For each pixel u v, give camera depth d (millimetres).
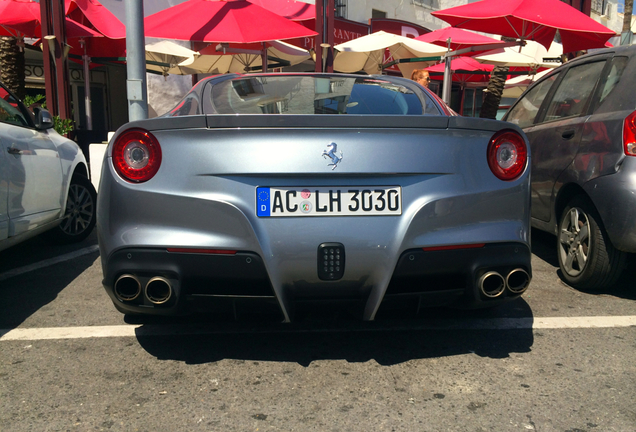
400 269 2172
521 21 8422
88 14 8555
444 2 19672
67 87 8703
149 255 2154
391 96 2943
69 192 4719
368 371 2326
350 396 2104
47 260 4273
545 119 4238
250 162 2125
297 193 2141
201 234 2148
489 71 12492
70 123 8352
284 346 2598
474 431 1856
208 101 2807
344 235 2145
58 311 3098
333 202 2148
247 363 2408
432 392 2137
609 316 3025
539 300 3305
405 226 2162
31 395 2111
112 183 2215
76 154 4742
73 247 4738
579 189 3506
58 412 1982
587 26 7699
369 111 2760
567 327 2852
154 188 2172
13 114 3760
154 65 10562
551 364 2396
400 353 2514
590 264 3305
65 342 2645
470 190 2232
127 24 6477
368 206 2158
